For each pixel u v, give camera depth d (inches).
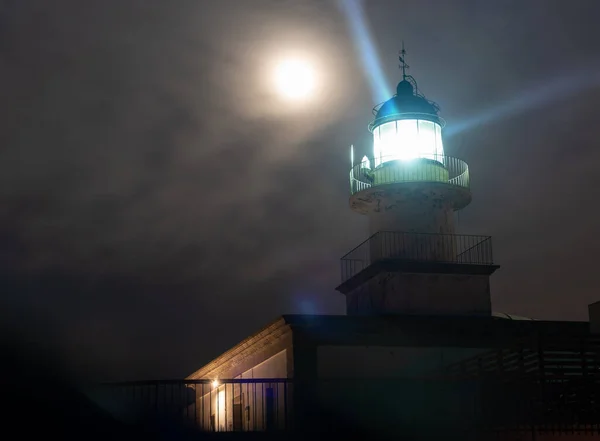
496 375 1002.1
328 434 973.2
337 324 1036.5
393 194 1227.9
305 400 989.8
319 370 1022.4
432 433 995.3
